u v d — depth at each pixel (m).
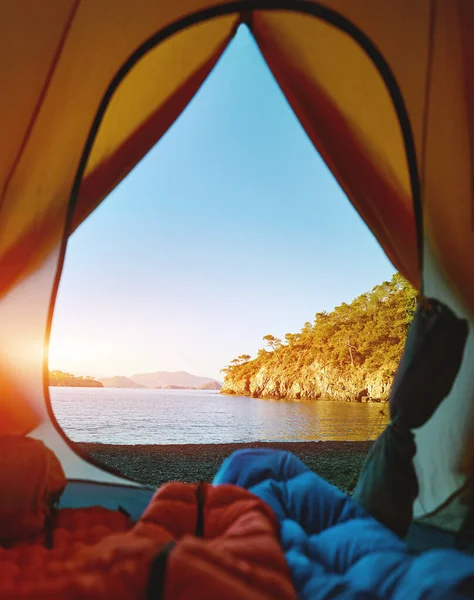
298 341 95.25
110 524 2.36
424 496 2.75
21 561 1.77
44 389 2.74
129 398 77.19
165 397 87.00
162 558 0.96
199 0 2.61
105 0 2.40
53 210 2.61
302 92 3.30
